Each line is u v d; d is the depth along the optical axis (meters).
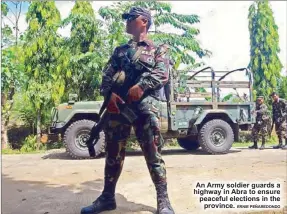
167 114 7.89
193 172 5.10
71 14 11.57
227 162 6.41
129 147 9.80
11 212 3.02
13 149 11.16
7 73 10.73
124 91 2.71
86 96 11.62
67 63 11.20
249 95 8.61
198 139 8.25
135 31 2.76
